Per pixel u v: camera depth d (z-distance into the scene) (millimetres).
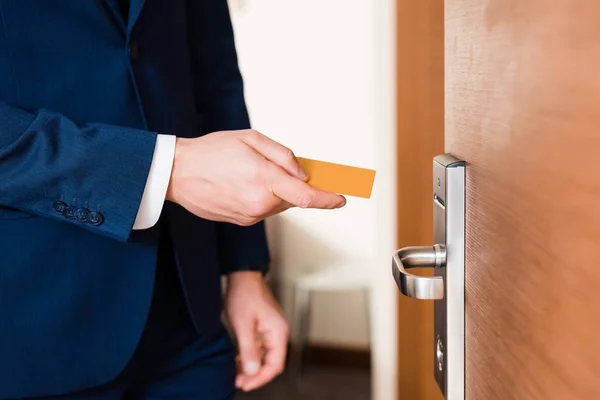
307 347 3025
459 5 609
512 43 484
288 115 2912
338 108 2861
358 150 2869
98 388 872
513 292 506
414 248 640
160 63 892
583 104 383
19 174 752
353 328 3006
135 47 849
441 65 1079
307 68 2857
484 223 562
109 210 766
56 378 825
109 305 841
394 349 1663
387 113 1620
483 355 585
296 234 2906
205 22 1075
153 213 782
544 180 441
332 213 2848
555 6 414
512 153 492
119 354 847
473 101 577
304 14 2807
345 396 2666
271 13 2852
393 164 1598
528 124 462
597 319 384
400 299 1503
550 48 424
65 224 808
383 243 1673
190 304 926
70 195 764
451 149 654
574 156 398
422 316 1241
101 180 759
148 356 931
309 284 2902
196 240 948
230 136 753
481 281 578
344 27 2791
